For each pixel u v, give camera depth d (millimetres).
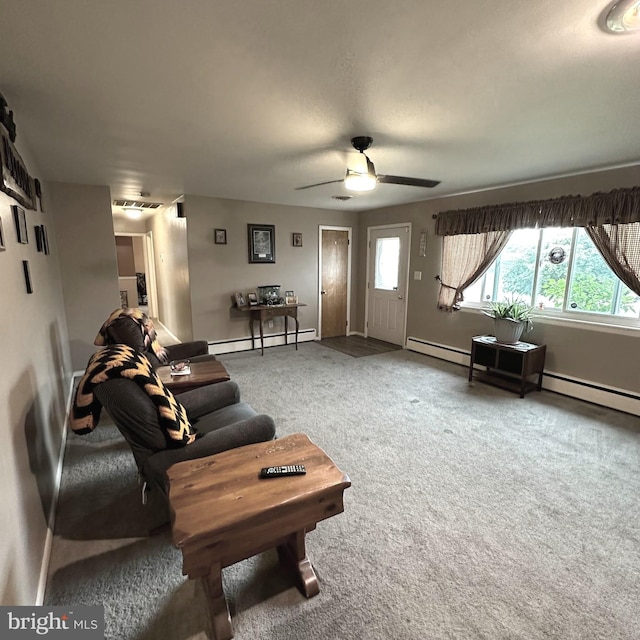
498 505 2119
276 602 1519
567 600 1535
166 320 7070
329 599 1532
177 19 1280
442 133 2443
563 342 3793
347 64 1594
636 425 3137
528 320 3902
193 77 1708
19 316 1689
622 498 2189
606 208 3307
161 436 1703
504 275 4379
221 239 5176
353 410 3408
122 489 2254
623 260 3250
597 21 1276
